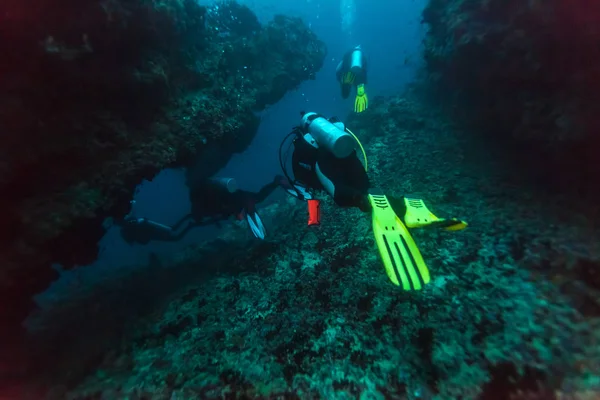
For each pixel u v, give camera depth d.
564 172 4.38
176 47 5.15
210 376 3.04
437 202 4.76
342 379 2.80
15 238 3.15
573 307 2.88
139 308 4.49
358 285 3.72
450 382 2.58
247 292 4.16
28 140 3.21
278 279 4.26
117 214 4.29
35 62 3.19
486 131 5.61
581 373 2.39
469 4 5.01
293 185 3.57
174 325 3.84
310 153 3.25
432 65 6.58
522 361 2.55
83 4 3.41
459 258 3.67
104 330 4.10
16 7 2.97
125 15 3.83
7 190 3.16
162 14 4.52
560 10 3.69
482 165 5.24
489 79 4.92
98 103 3.97
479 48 4.83
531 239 3.68
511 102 4.79
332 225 4.98
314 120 3.29
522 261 3.45
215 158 6.95
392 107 7.92
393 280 2.51
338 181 3.05
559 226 3.77
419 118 7.04
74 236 3.73
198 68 5.79
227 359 3.18
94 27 3.57
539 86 4.36
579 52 3.78
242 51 7.88
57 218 3.33
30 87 3.20
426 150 6.09
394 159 6.18
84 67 3.63
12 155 3.08
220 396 2.85
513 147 5.21
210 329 3.63
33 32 3.11
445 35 5.62
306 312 3.57
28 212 3.20
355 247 4.35
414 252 2.66
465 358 2.70
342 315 3.41
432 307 3.22
